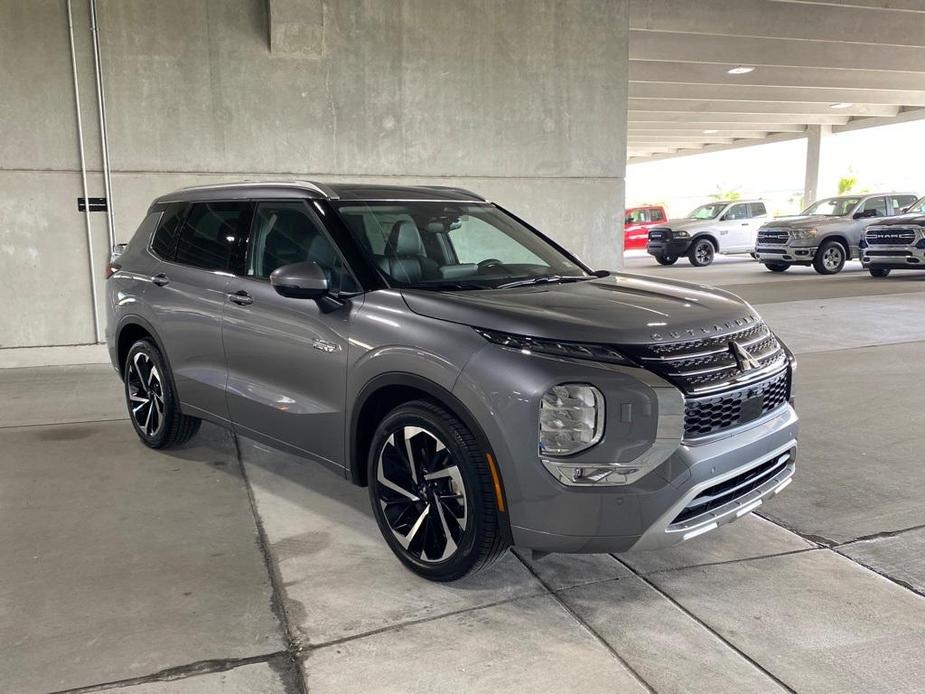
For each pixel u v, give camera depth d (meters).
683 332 3.05
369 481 3.52
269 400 3.98
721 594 3.21
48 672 2.69
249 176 8.20
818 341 8.74
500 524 3.01
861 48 17.09
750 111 24.11
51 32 7.54
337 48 8.26
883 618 3.01
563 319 3.02
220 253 4.43
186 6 7.81
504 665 2.73
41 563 3.52
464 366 3.00
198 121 7.99
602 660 2.75
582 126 9.26
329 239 3.81
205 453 5.10
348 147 8.44
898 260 15.43
